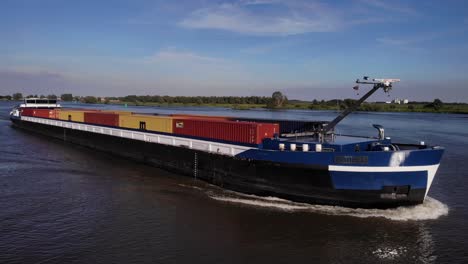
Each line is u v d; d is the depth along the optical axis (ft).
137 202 67.97
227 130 79.92
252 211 62.69
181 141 93.09
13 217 59.72
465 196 74.02
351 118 352.90
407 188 59.82
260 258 46.44
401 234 53.52
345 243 50.75
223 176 78.18
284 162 65.87
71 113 151.33
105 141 125.29
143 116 108.27
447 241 51.49
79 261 45.16
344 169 60.23
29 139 159.74
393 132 199.00
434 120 321.11
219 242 50.80
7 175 88.84
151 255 46.85
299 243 50.72
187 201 68.59
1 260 45.24
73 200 69.00
